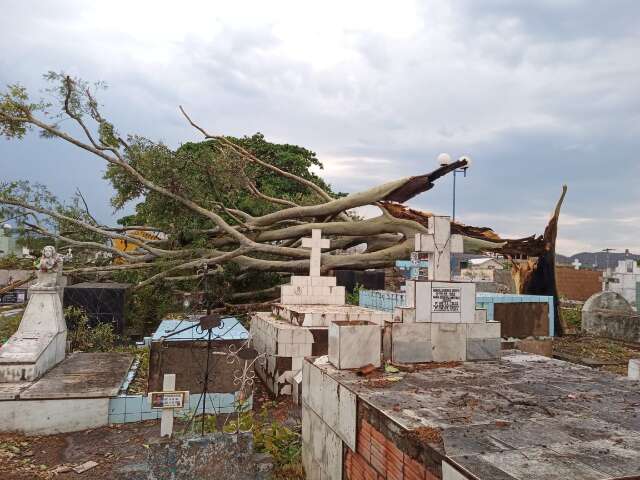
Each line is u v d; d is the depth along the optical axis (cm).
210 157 1819
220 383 877
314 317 1027
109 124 1720
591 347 1518
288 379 993
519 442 359
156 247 1922
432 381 548
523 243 1670
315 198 2231
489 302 1268
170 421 608
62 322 1076
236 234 1742
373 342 606
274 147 3206
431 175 1564
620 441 363
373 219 1819
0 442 751
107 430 805
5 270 2227
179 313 1522
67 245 1786
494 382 547
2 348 910
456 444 354
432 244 701
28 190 1745
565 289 2945
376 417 439
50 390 826
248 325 1706
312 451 600
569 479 296
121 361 1078
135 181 1759
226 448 542
